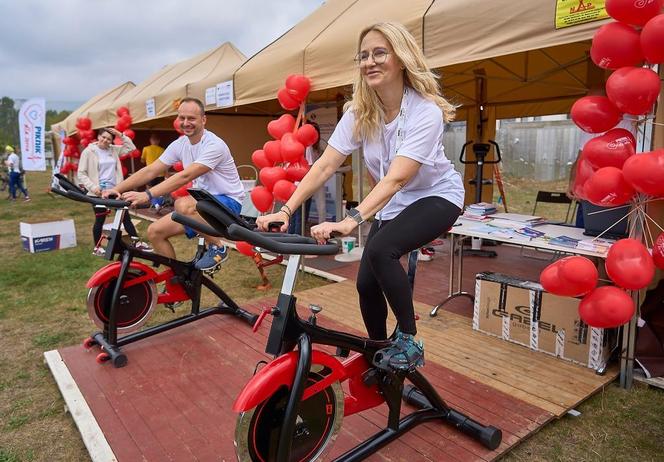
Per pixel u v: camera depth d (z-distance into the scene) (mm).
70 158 14812
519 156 13766
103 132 6766
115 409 2629
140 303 3523
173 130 13227
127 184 3672
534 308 3250
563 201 5863
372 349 2031
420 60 1918
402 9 3850
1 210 11977
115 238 3273
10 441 2514
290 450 1736
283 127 4680
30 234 7012
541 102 7430
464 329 3672
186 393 2795
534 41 2990
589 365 3008
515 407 2588
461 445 2279
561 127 13047
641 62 2385
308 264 5832
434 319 3885
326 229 1635
